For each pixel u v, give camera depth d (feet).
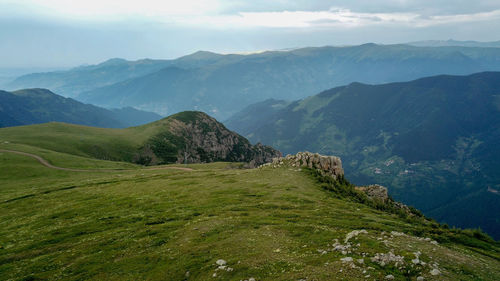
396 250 83.15
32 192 263.90
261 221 132.57
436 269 72.43
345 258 78.54
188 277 87.61
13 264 116.88
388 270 71.56
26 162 400.67
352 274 69.56
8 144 488.85
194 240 116.98
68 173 378.94
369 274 68.90
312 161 260.83
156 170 445.37
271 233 115.24
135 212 176.76
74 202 220.02
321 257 84.07
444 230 134.51
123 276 94.84
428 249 87.97
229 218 140.56
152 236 129.39
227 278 80.38
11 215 199.93
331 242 99.45
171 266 95.91
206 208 168.14
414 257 78.23
